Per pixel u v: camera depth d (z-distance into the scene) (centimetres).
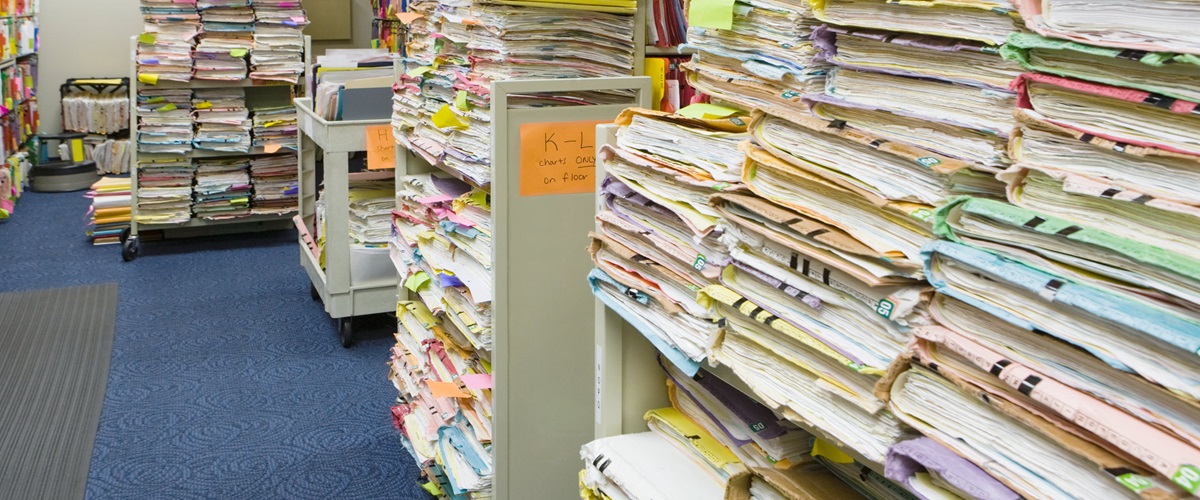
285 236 505
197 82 439
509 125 163
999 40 75
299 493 240
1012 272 70
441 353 219
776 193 100
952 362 77
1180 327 59
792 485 106
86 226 515
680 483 127
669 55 183
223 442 268
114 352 335
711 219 110
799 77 99
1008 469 71
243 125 455
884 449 85
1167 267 59
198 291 408
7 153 561
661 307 125
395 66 265
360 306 336
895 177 83
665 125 120
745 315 106
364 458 260
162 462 256
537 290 174
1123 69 65
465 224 188
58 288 407
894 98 87
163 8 423
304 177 386
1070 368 68
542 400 181
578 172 171
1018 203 73
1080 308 65
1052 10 70
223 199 470
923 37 83
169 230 493
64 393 299
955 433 76
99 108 628
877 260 84
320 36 635
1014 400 70
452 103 192
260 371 321
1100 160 67
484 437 189
